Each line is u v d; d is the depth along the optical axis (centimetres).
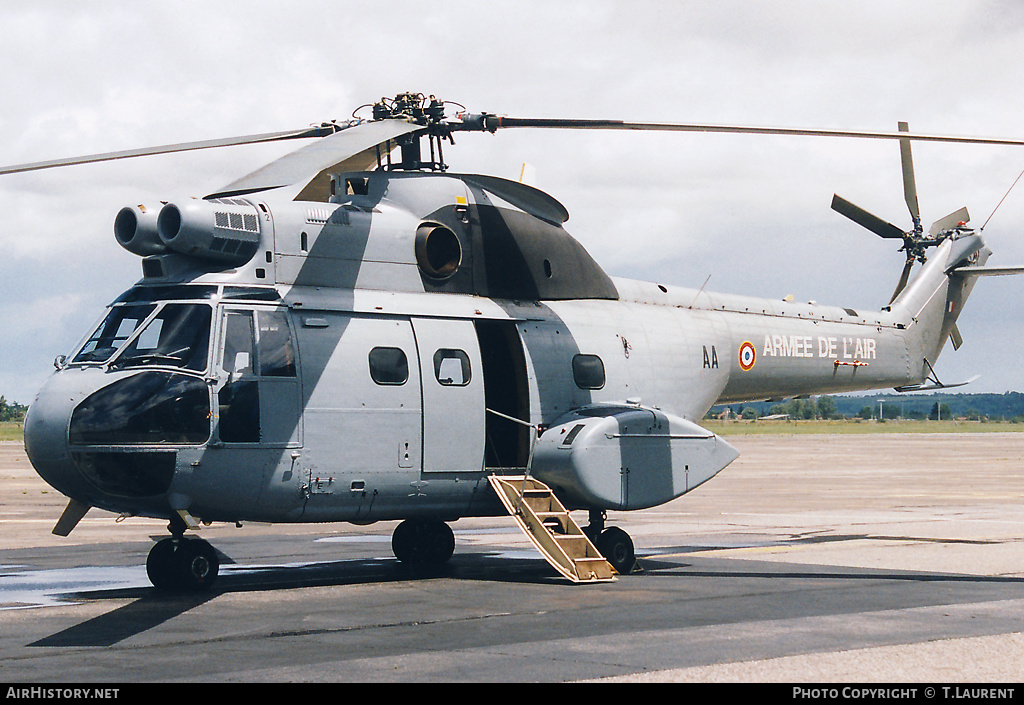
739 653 934
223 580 1466
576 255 1656
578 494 1476
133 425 1214
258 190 1384
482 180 1559
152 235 1300
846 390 2069
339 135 1321
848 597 1282
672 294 1806
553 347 1554
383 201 1467
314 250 1373
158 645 980
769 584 1408
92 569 1600
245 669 876
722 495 3391
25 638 1016
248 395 1280
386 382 1385
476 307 1502
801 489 3666
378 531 2322
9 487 3759
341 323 1370
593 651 945
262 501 1298
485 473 1469
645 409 1562
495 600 1259
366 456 1362
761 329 1883
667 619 1116
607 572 1445
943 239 2258
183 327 1267
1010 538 2047
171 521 1309
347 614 1155
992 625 1079
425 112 1480
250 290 1314
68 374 1259
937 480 4181
